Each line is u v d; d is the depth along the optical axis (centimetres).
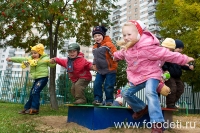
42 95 1303
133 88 361
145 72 348
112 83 471
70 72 484
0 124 438
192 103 1528
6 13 802
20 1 792
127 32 353
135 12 5834
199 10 1153
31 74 576
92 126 414
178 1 1195
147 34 364
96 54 481
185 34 1245
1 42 1099
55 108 979
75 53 479
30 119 546
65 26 1140
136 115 410
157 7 1433
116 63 483
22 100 1337
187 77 1341
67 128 439
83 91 470
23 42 1120
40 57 575
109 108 434
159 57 341
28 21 923
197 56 1240
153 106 323
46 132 382
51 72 1007
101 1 1083
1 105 1039
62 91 1270
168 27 1317
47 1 884
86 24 1086
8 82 1510
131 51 360
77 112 482
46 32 1117
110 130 410
